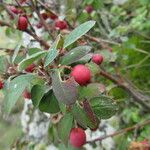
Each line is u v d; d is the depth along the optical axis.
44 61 0.09
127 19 0.21
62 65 0.09
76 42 0.10
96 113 0.10
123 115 0.19
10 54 0.11
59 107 0.10
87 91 0.09
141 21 0.19
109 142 0.18
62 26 0.14
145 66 0.20
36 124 0.20
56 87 0.08
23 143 0.16
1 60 0.10
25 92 0.10
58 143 0.14
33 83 0.09
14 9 0.13
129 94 0.15
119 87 0.15
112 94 0.15
